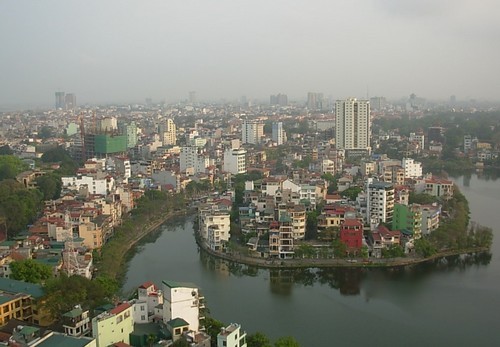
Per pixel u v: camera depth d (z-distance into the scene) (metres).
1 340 196.25
